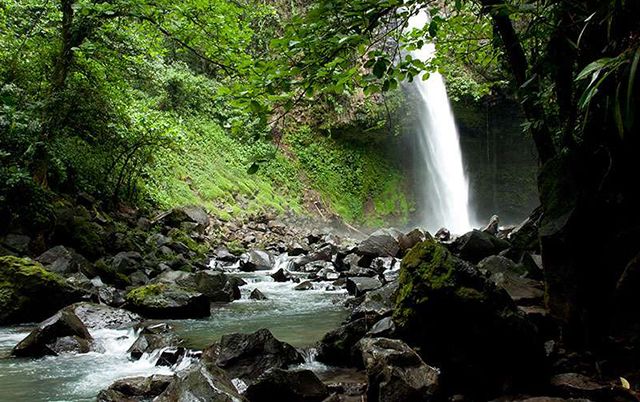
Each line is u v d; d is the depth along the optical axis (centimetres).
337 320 816
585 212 423
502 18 523
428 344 443
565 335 445
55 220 1084
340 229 2658
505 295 440
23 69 1203
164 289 862
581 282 425
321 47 325
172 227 1692
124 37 1335
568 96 451
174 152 2125
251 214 2194
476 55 698
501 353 425
